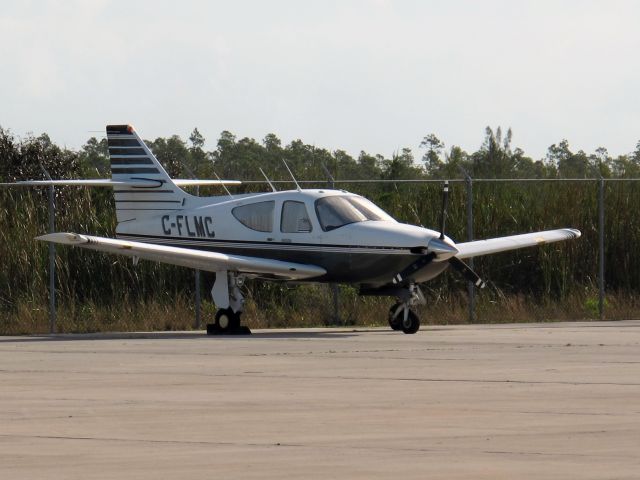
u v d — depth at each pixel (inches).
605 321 2274.9
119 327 2174.0
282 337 1825.8
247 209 2010.3
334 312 2289.6
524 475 703.1
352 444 808.9
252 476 706.8
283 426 883.4
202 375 1220.5
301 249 1956.2
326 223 1945.1
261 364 1337.4
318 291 2351.1
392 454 772.0
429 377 1188.5
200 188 2657.5
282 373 1235.2
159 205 2090.3
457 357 1412.4
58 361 1395.2
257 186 2546.8
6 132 2824.8
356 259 1914.4
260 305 2331.4
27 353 1518.2
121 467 734.5
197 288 2191.2
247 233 1999.3
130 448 797.9
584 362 1339.8
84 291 2253.9
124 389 1103.0
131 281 2262.6
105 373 1247.5
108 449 794.8
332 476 706.2
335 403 999.6
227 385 1131.3
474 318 2287.2
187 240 2053.4
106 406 989.2
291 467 732.7
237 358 1418.6
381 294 1953.7
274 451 784.9
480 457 759.7
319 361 1370.6
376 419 912.9
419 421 902.4
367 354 1462.8
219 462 749.3
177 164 2829.7
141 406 989.2
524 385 1116.5
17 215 2260.1
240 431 862.5
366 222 1939.0
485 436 834.8
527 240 2126.0
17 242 2229.3
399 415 932.0
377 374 1219.9
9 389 1106.1
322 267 1947.6
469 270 1941.4
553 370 1251.2
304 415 935.0
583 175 3006.9
